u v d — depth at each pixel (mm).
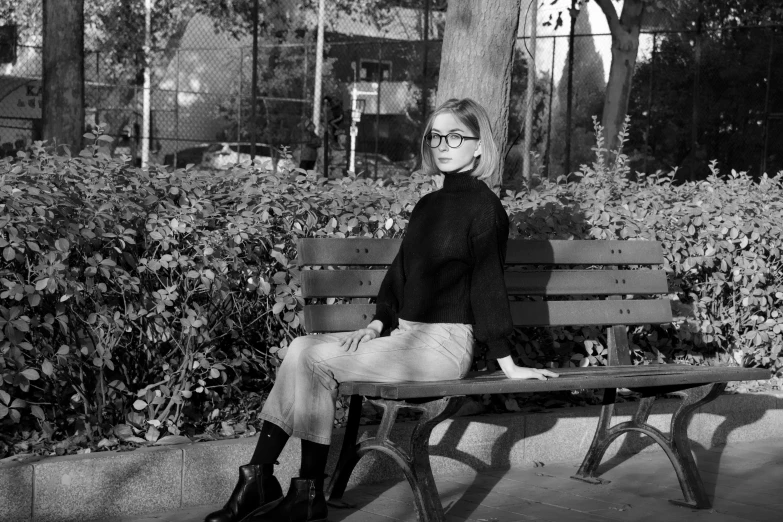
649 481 4648
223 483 3969
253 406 4715
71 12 11289
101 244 4148
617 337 4754
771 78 16469
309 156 17625
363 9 23438
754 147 16500
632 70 15398
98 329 4059
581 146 18562
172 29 26797
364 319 4129
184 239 4340
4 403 3971
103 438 4078
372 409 4859
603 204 5508
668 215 5797
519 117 18594
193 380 4406
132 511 3766
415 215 3979
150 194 4336
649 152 17234
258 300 4605
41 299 4016
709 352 6207
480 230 3775
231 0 26344
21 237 3787
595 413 5098
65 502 3619
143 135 24078
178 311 4266
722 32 16781
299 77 26031
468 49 5816
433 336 3770
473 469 4715
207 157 23828
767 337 5926
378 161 19453
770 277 6121
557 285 4613
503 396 5191
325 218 4746
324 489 4051
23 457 3719
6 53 22562
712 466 5027
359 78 21688
